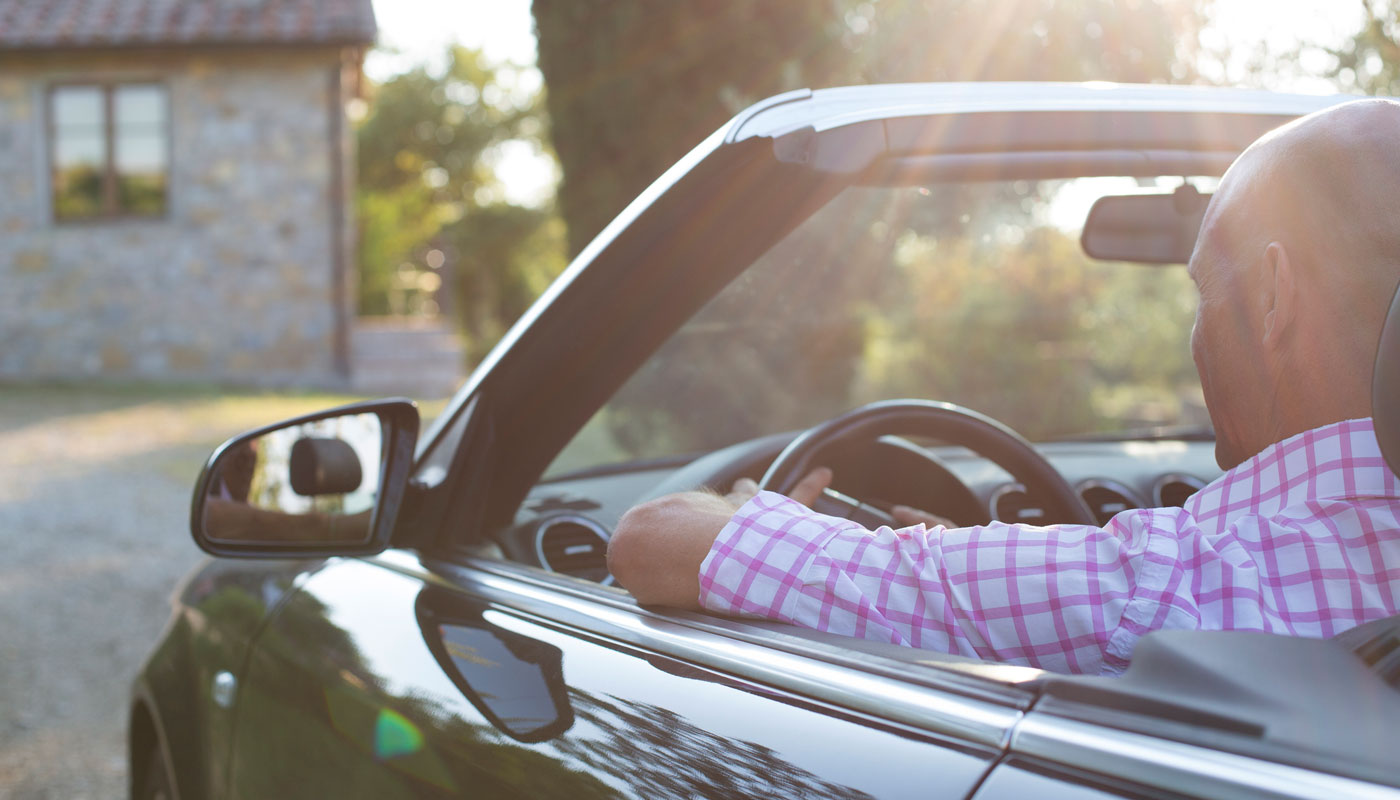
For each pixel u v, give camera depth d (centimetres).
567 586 129
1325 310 92
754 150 130
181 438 1210
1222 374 101
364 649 146
